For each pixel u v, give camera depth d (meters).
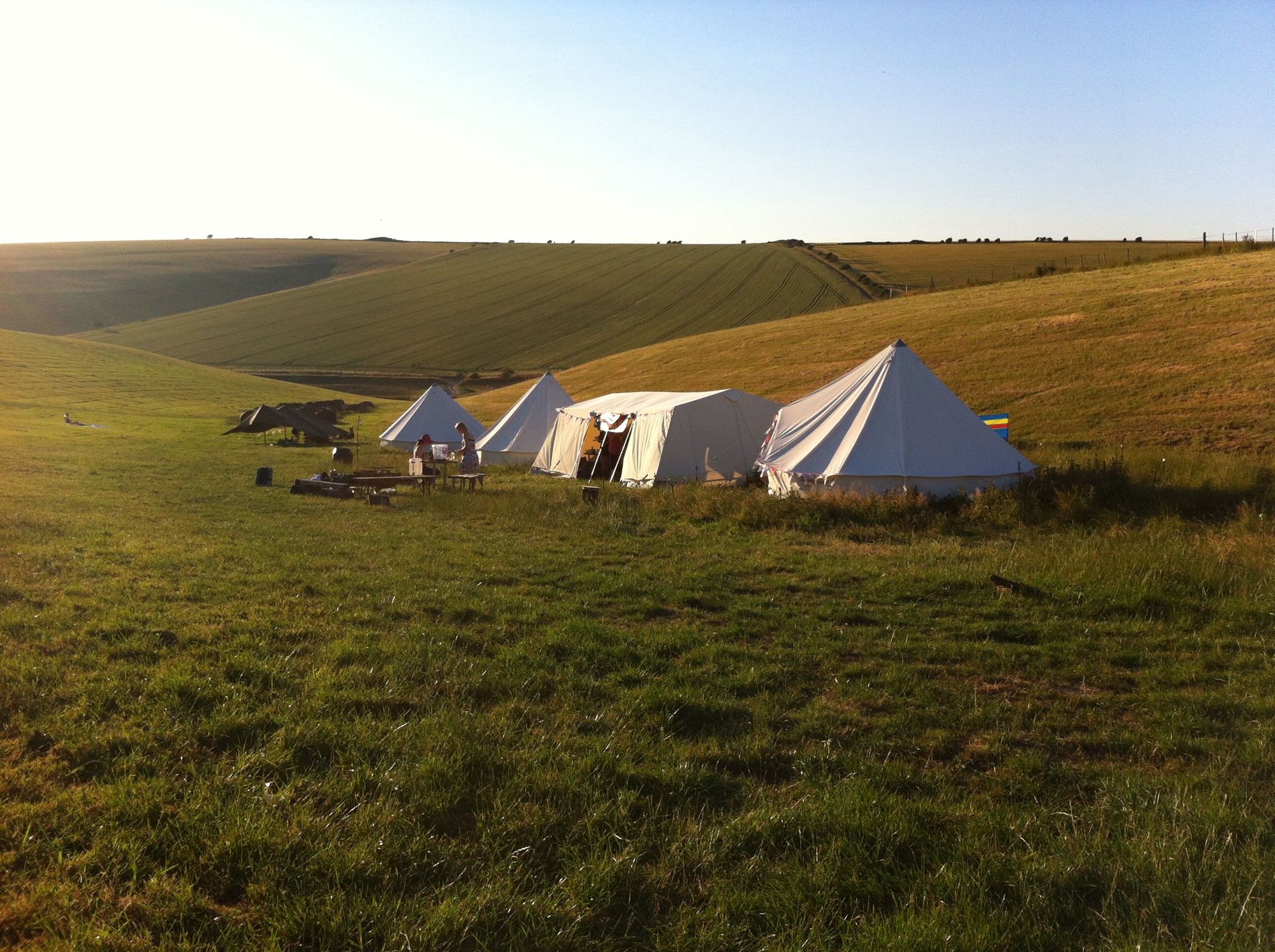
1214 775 4.38
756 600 7.94
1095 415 22.02
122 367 58.25
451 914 3.14
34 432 30.45
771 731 4.88
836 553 10.47
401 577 8.53
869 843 3.69
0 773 4.01
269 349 78.75
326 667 5.53
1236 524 11.46
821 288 79.06
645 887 3.41
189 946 2.94
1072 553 9.22
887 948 3.02
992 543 11.26
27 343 60.16
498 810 3.85
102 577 8.00
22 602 6.92
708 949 3.08
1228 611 7.21
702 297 82.06
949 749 4.77
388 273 108.19
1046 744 4.84
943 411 15.24
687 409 18.97
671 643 6.43
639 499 15.68
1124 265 47.69
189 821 3.64
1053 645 6.50
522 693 5.33
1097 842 3.70
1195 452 17.58
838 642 6.56
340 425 43.53
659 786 4.17
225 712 4.76
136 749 4.28
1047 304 35.69
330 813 3.80
